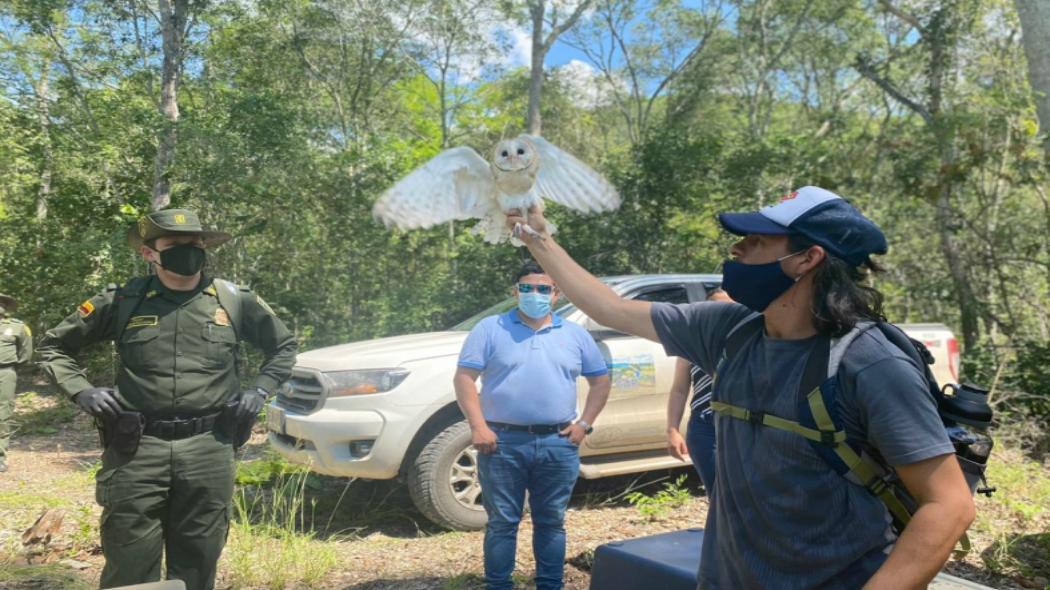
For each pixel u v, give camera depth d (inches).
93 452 343.9
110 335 129.6
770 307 67.3
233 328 132.5
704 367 76.3
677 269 565.6
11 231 569.9
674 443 162.2
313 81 848.3
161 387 124.3
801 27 990.4
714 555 73.3
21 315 576.1
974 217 492.1
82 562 177.8
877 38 935.0
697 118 1037.2
